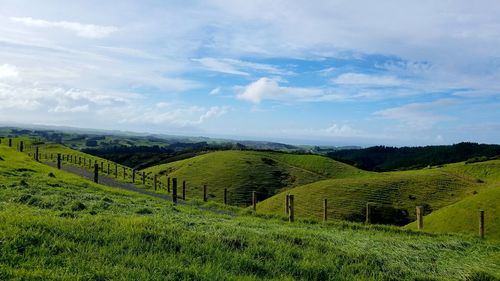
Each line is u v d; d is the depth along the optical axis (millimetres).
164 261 11508
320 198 71438
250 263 12719
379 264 15414
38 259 10320
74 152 93188
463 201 48125
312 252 15016
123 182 49969
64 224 13297
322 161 131625
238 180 102312
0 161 39000
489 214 42625
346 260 15086
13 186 24891
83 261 10555
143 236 13336
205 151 173625
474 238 27266
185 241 13539
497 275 16500
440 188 79688
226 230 16547
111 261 10977
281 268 12984
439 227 44156
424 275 15164
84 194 25844
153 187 50062
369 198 72188
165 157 170500
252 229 18656
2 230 11523
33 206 18594
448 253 20453
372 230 26422
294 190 78312
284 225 24141
